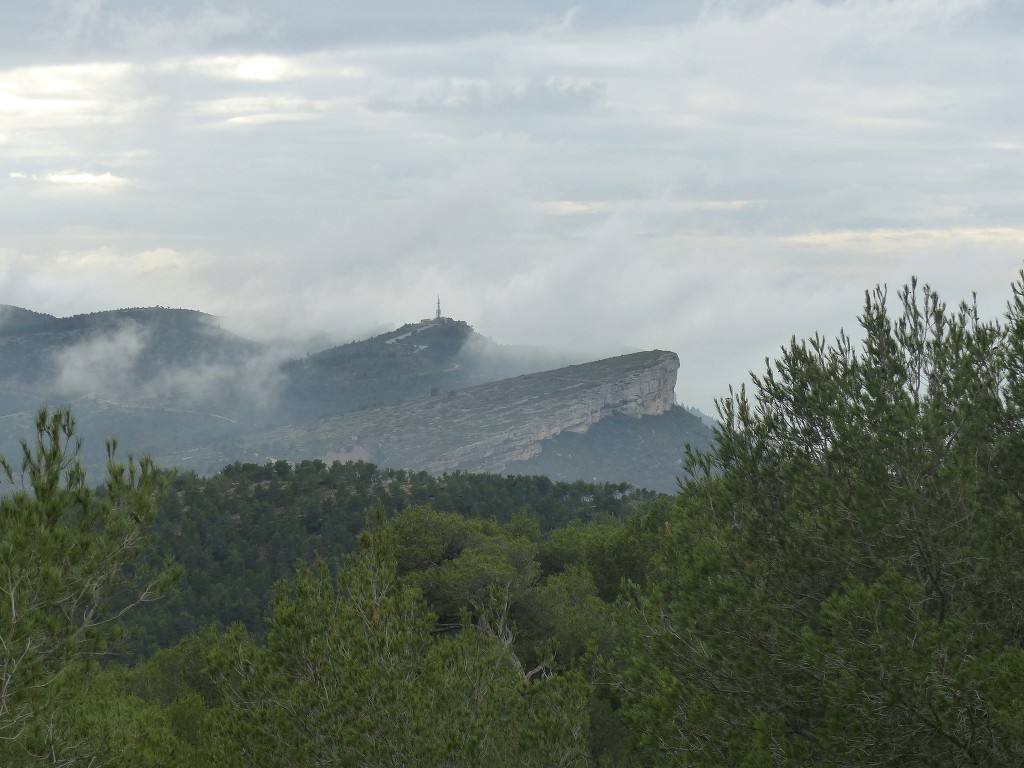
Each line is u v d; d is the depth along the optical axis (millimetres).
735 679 23562
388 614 27375
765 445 26141
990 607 22391
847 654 20062
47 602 19531
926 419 23156
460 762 24094
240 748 24688
